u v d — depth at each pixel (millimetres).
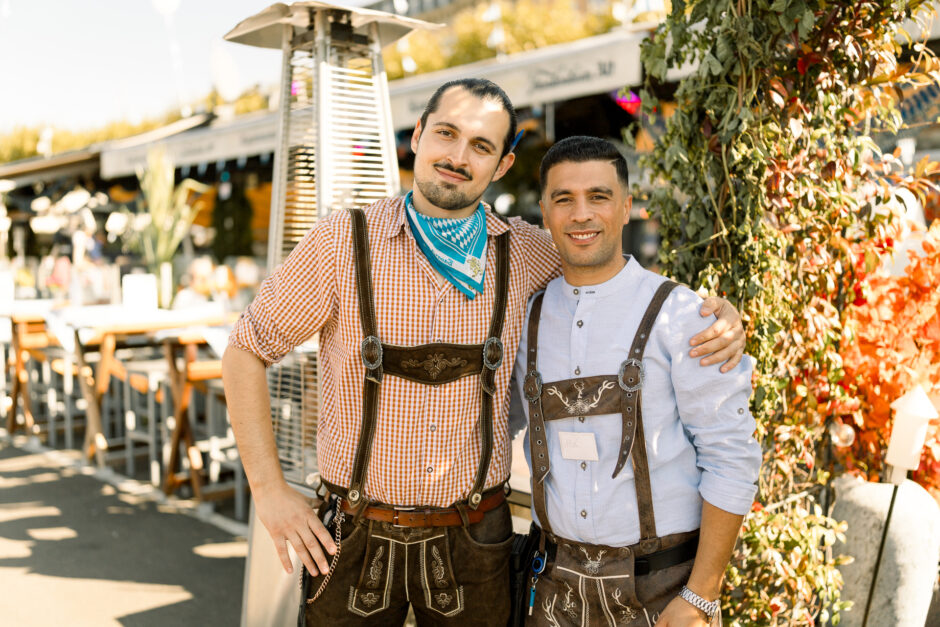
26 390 6098
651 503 1527
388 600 1668
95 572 3561
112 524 4219
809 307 2031
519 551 1737
